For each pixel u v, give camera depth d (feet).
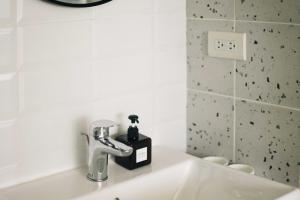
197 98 5.23
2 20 3.84
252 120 4.77
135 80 4.83
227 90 4.94
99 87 4.55
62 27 4.21
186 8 5.15
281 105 4.51
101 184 4.22
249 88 4.75
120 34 4.63
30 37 4.02
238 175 4.44
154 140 5.11
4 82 3.93
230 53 4.81
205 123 5.20
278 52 4.46
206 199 4.47
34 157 4.21
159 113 5.10
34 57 4.07
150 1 4.82
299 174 4.47
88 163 4.36
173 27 5.07
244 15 4.66
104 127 4.19
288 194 4.00
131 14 4.68
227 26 4.82
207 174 4.64
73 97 4.38
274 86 4.54
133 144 4.49
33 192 4.02
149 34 4.87
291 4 4.30
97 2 4.33
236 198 4.33
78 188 4.13
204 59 5.08
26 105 4.09
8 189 4.06
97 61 4.50
